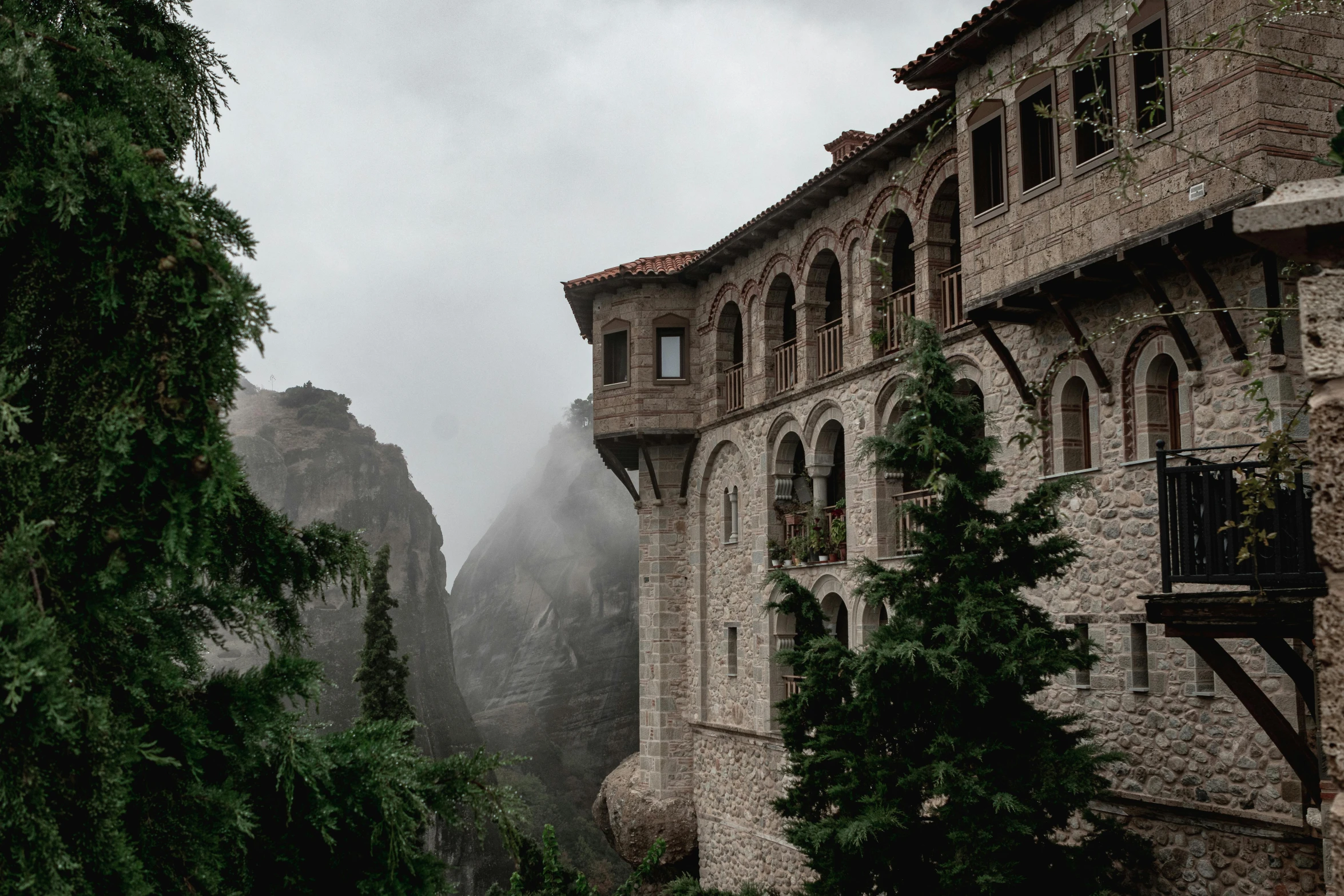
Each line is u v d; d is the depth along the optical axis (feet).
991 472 40.57
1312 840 38.19
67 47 19.11
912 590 40.24
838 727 39.55
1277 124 39.01
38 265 17.21
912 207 64.44
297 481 329.52
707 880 86.79
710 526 89.86
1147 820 44.93
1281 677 39.42
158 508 16.63
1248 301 40.88
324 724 21.16
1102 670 47.78
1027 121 50.24
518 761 21.86
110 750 15.12
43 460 15.90
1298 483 25.98
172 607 20.45
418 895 20.31
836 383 72.33
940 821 37.96
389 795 19.61
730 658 85.25
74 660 15.62
